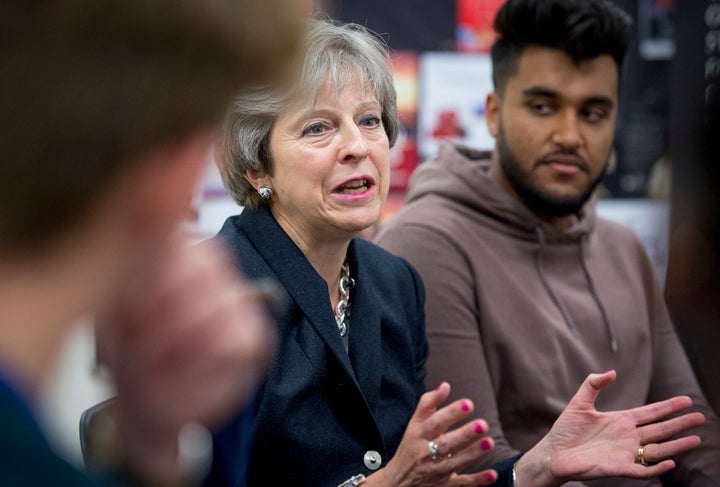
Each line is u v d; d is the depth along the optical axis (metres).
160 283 0.40
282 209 1.51
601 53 1.91
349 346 1.52
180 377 0.41
